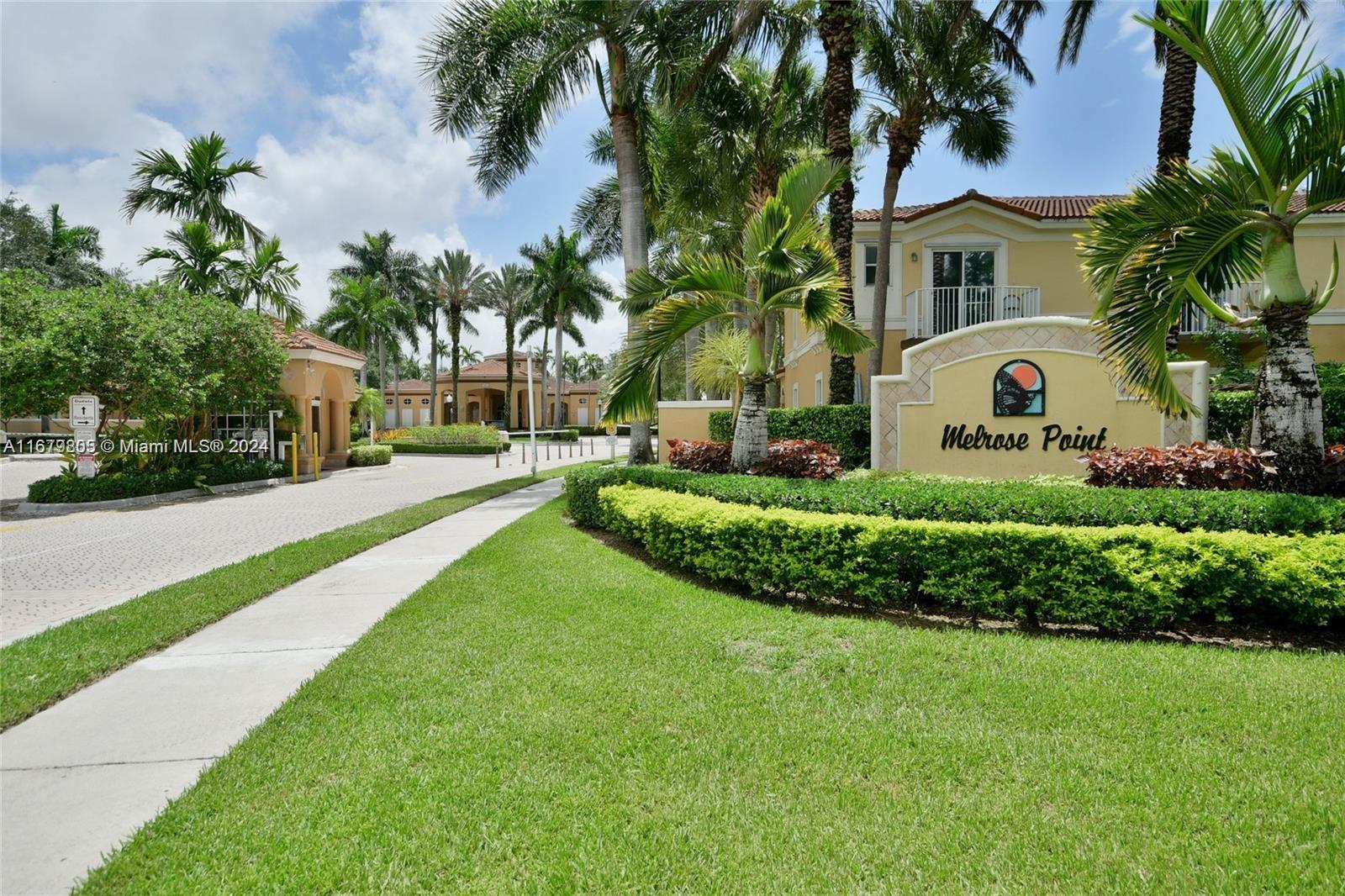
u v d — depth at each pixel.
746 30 11.66
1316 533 4.67
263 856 2.37
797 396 22.45
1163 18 10.43
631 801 2.68
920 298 16.16
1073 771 2.84
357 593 6.13
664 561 7.02
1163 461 6.43
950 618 5.09
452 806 2.65
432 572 6.98
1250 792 2.66
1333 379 9.02
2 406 12.99
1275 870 2.24
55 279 28.78
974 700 3.50
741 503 6.88
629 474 9.06
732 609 5.21
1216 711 3.31
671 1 11.93
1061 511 5.35
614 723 3.32
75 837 2.53
